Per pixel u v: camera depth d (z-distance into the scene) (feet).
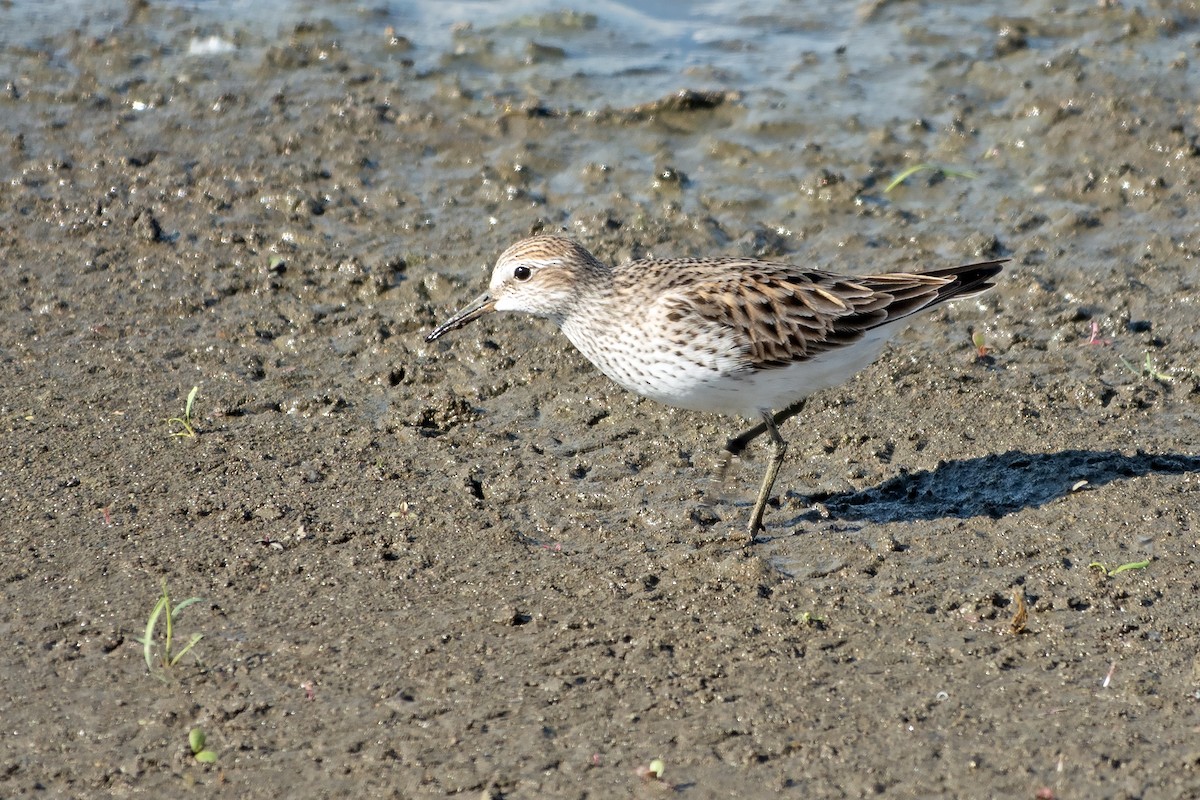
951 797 29.14
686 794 29.43
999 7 74.84
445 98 66.85
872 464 43.37
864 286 39.88
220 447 44.29
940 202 58.59
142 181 60.59
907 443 44.24
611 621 35.50
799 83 67.97
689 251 55.36
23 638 34.76
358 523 40.14
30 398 46.93
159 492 41.63
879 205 58.44
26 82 68.33
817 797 29.30
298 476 42.60
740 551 38.42
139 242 56.49
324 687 33.01
